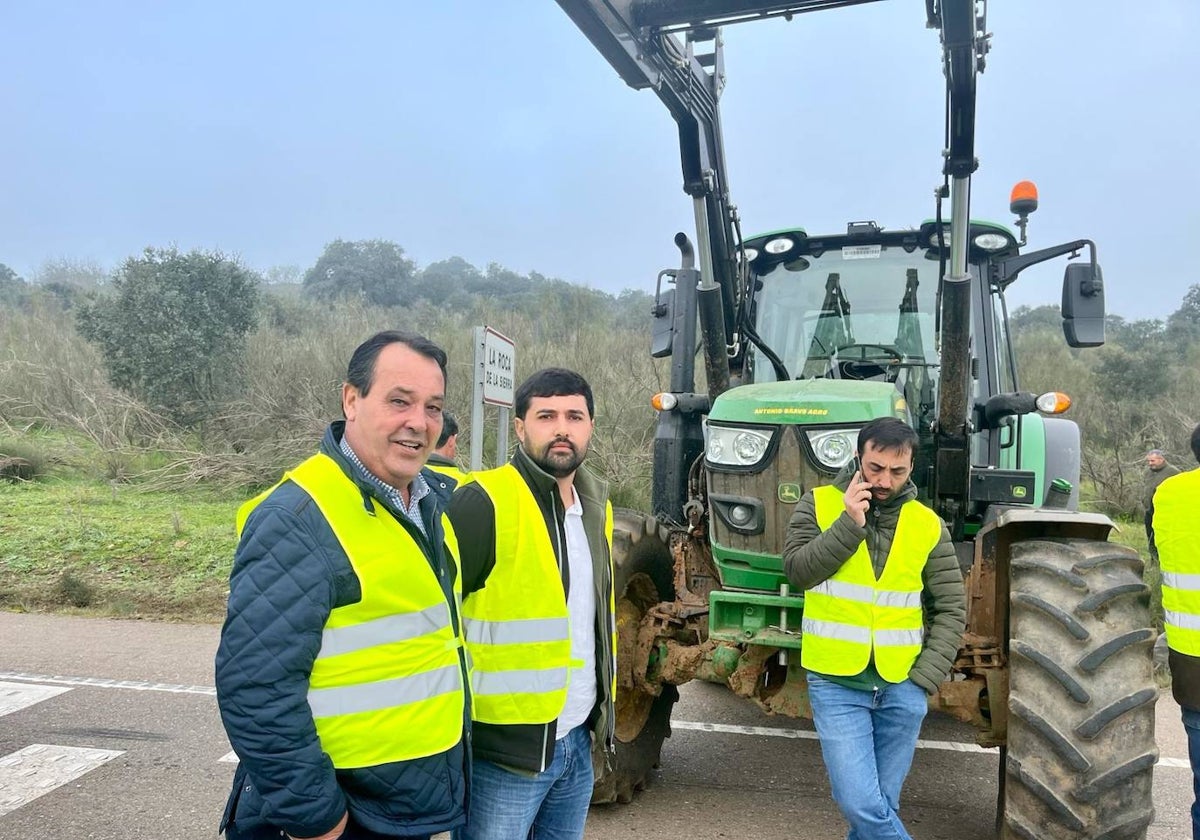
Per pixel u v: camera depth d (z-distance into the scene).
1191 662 3.13
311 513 1.80
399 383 1.89
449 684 1.99
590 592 2.54
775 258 5.16
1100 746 2.90
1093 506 12.35
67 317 19.34
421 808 1.92
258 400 12.59
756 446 3.63
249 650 1.70
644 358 13.23
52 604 7.44
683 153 4.04
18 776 4.19
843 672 2.79
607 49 3.41
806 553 2.87
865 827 2.76
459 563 2.27
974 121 3.25
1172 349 20.69
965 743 4.99
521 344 14.08
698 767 4.57
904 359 4.68
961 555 4.03
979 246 4.68
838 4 3.41
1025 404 4.23
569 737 2.48
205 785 4.12
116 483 11.09
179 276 13.46
